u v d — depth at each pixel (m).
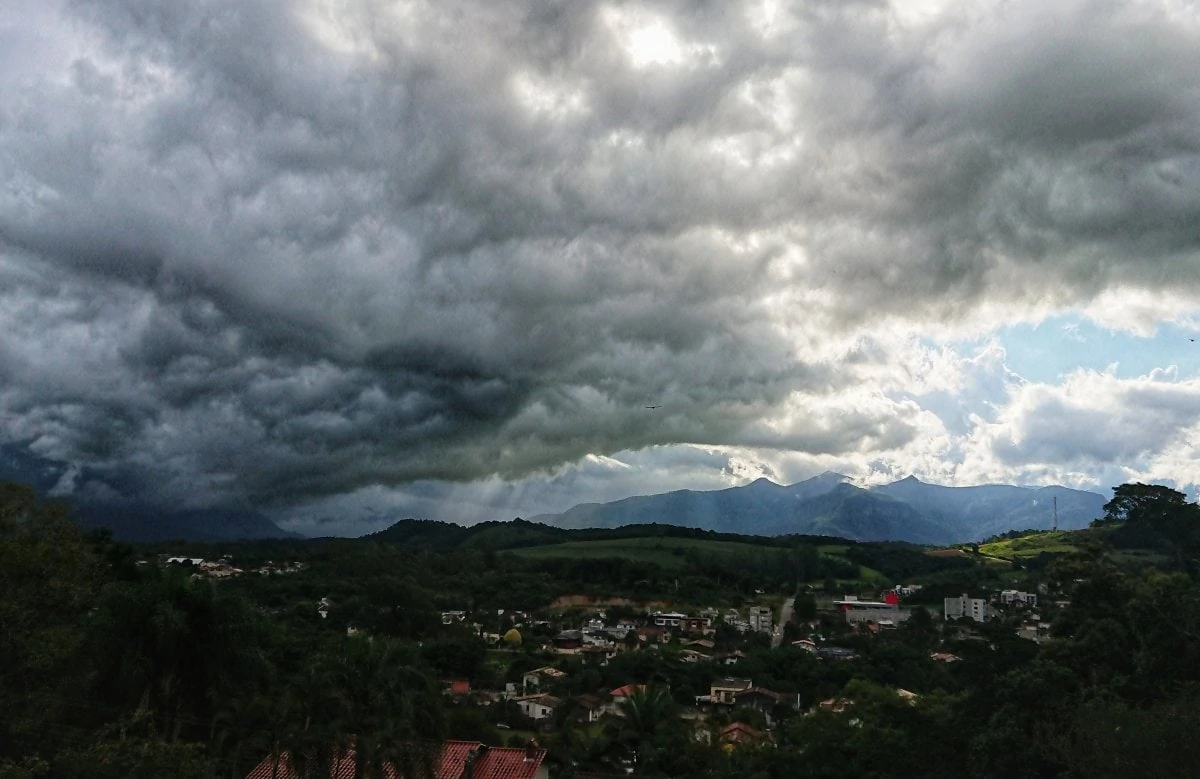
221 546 187.50
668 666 112.44
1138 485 119.56
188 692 45.66
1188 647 52.91
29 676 40.09
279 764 43.03
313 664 42.16
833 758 62.34
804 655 116.56
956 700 60.47
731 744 77.00
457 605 152.38
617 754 71.75
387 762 39.81
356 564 159.25
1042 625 121.81
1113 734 41.59
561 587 180.50
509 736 76.75
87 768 34.03
